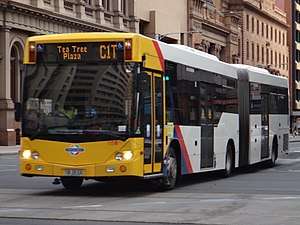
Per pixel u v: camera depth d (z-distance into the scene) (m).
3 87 52.66
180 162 18.78
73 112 16.16
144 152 16.33
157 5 78.81
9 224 12.12
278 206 14.69
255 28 117.94
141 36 16.33
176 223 12.23
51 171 16.11
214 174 23.27
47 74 16.45
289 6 143.75
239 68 24.95
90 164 15.94
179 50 18.91
